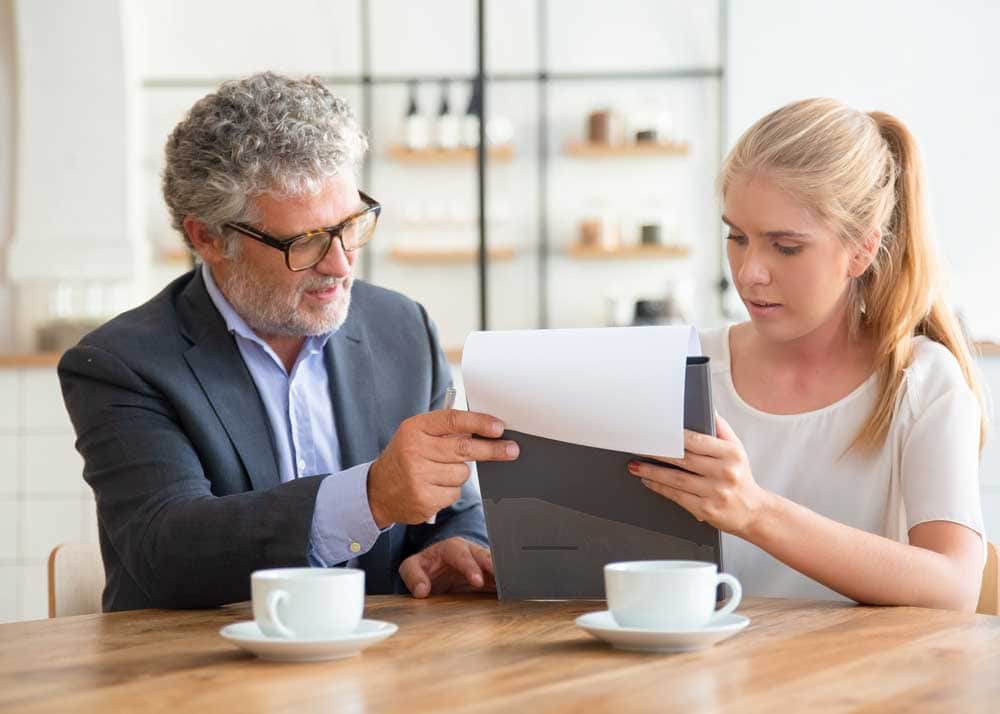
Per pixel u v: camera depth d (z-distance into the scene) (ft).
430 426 4.23
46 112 18.24
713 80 19.75
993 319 18.79
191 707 2.95
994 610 5.13
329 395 5.74
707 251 19.74
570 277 19.95
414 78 20.10
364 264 20.25
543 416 4.10
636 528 4.27
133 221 18.53
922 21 19.11
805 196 4.85
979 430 5.41
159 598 4.58
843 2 19.27
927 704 2.92
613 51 19.95
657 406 3.95
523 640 3.75
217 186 5.12
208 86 19.95
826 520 4.31
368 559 5.53
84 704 3.01
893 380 5.37
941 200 19.01
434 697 3.01
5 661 3.54
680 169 19.83
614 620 3.66
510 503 4.32
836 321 5.51
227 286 5.34
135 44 19.42
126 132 18.37
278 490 4.45
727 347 5.84
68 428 13.07
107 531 4.99
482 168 19.04
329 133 5.18
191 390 5.16
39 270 18.25
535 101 20.10
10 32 18.49
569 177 19.99
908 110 19.17
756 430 5.65
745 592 5.59
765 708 2.89
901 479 5.32
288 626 3.50
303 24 20.20
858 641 3.67
